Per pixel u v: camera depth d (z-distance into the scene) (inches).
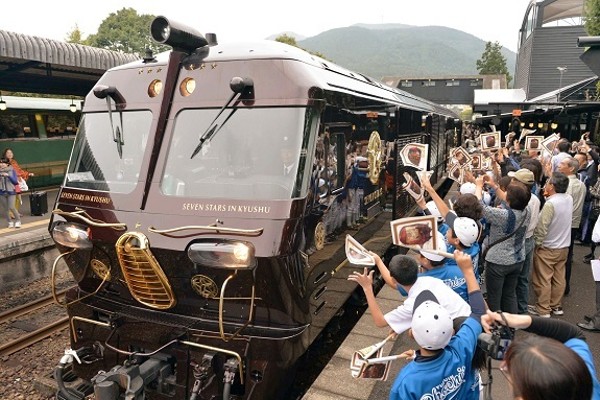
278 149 140.6
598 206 324.5
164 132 153.6
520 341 69.2
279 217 132.6
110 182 159.8
